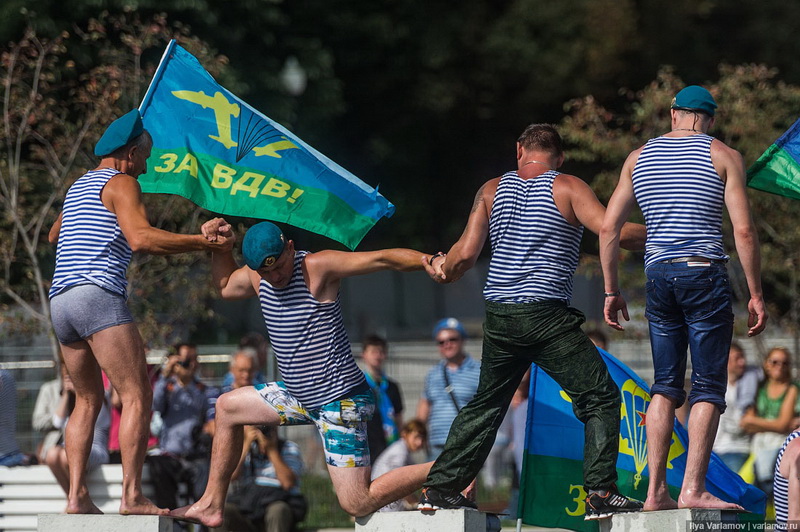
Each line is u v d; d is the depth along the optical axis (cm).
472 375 3803
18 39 6788
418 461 3831
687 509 1959
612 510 2056
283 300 2214
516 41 10362
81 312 2203
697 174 2025
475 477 2170
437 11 10538
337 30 9925
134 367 2230
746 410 3697
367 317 10256
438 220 11088
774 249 5356
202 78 2645
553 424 2556
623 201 2084
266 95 8475
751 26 10869
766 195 5294
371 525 2225
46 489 3391
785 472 2259
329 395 2230
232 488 3375
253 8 8369
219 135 2603
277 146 2583
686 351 2078
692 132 2092
